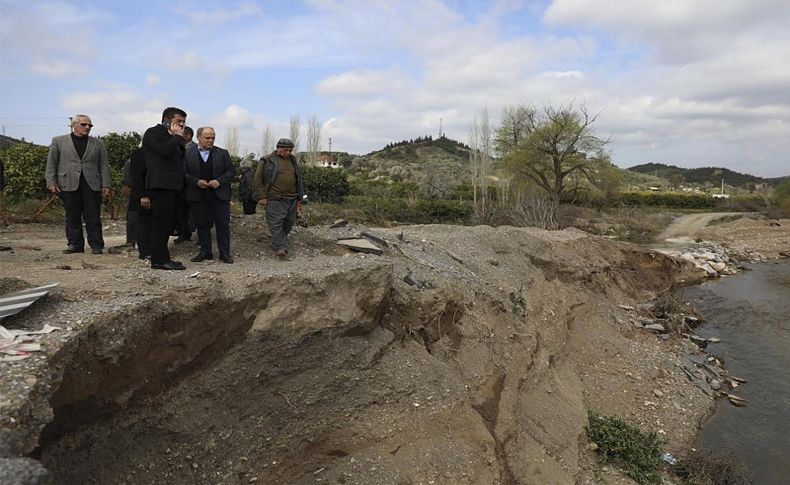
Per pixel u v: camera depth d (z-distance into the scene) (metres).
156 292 5.20
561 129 37.28
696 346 14.03
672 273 22.77
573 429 8.61
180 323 5.15
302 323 6.34
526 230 21.55
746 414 10.52
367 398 6.65
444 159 103.12
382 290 7.36
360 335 7.09
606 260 19.88
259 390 5.88
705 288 21.81
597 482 7.70
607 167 38.44
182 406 5.13
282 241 8.45
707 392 11.26
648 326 14.95
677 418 10.11
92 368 4.16
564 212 36.28
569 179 41.44
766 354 13.77
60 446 3.91
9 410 3.13
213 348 5.53
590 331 13.35
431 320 8.23
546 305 12.71
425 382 7.16
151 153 6.47
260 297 6.07
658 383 11.43
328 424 6.26
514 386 8.58
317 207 27.27
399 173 71.56
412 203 32.12
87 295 4.92
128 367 4.52
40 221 13.01
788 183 52.91
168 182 6.50
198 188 7.46
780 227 38.38
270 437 5.76
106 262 7.34
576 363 11.64
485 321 9.48
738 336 15.22
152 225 6.59
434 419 6.78
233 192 21.30
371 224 23.86
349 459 6.11
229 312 5.70
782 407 10.80
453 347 8.42
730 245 33.28
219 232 7.70
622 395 10.73
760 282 23.19
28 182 14.17
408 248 10.74
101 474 4.26
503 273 12.74
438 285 8.98
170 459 4.88
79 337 4.04
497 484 6.36
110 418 4.39
